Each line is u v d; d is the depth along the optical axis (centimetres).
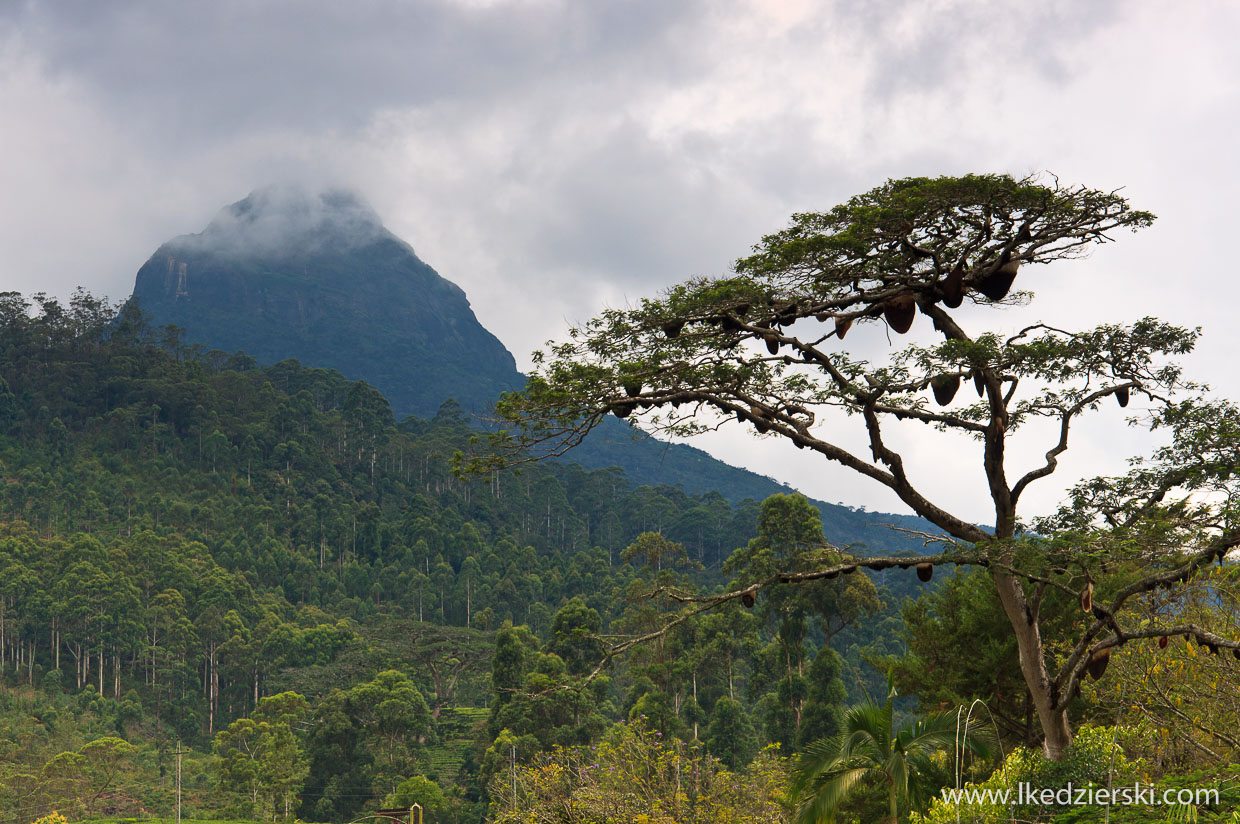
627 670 7669
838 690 6150
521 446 1789
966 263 1786
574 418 1767
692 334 1778
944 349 1697
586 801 2289
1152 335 1741
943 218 1727
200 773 9950
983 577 2516
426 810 7725
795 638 6919
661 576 7469
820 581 6662
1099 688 1983
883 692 10481
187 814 8825
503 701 8262
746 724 6900
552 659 7819
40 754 9706
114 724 11169
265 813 8875
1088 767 1401
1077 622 2277
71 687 12150
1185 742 1617
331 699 9675
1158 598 1783
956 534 1778
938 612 2602
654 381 1770
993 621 2453
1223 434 1659
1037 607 1777
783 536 6831
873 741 1648
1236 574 1677
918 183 1672
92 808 8712
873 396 1766
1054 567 1648
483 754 8144
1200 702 1623
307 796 9094
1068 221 1719
